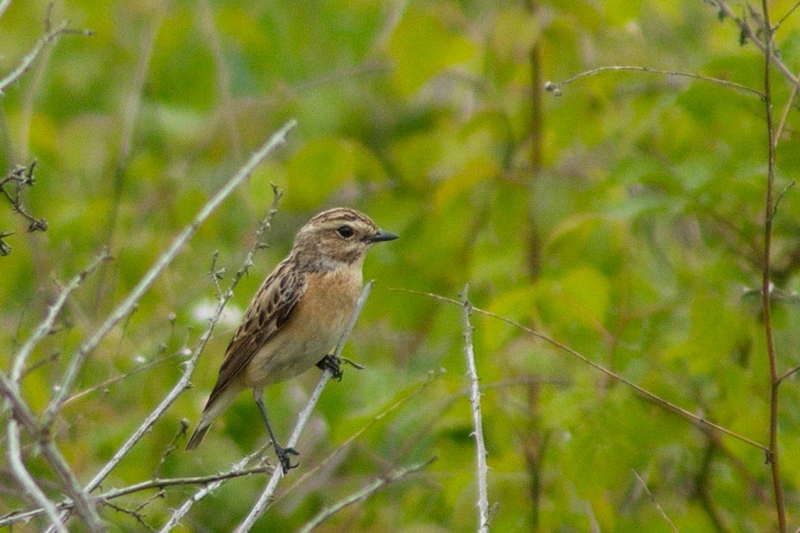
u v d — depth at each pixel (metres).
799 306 11.80
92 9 16.62
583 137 14.15
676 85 13.88
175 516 8.34
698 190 11.66
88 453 12.17
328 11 16.45
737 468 11.78
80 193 15.91
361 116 17.61
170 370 12.98
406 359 14.17
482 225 14.00
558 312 11.64
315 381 15.12
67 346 12.52
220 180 15.65
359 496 9.91
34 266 13.36
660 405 11.28
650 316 12.43
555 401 10.97
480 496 7.91
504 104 14.66
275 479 8.83
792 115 11.58
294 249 12.55
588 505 11.73
